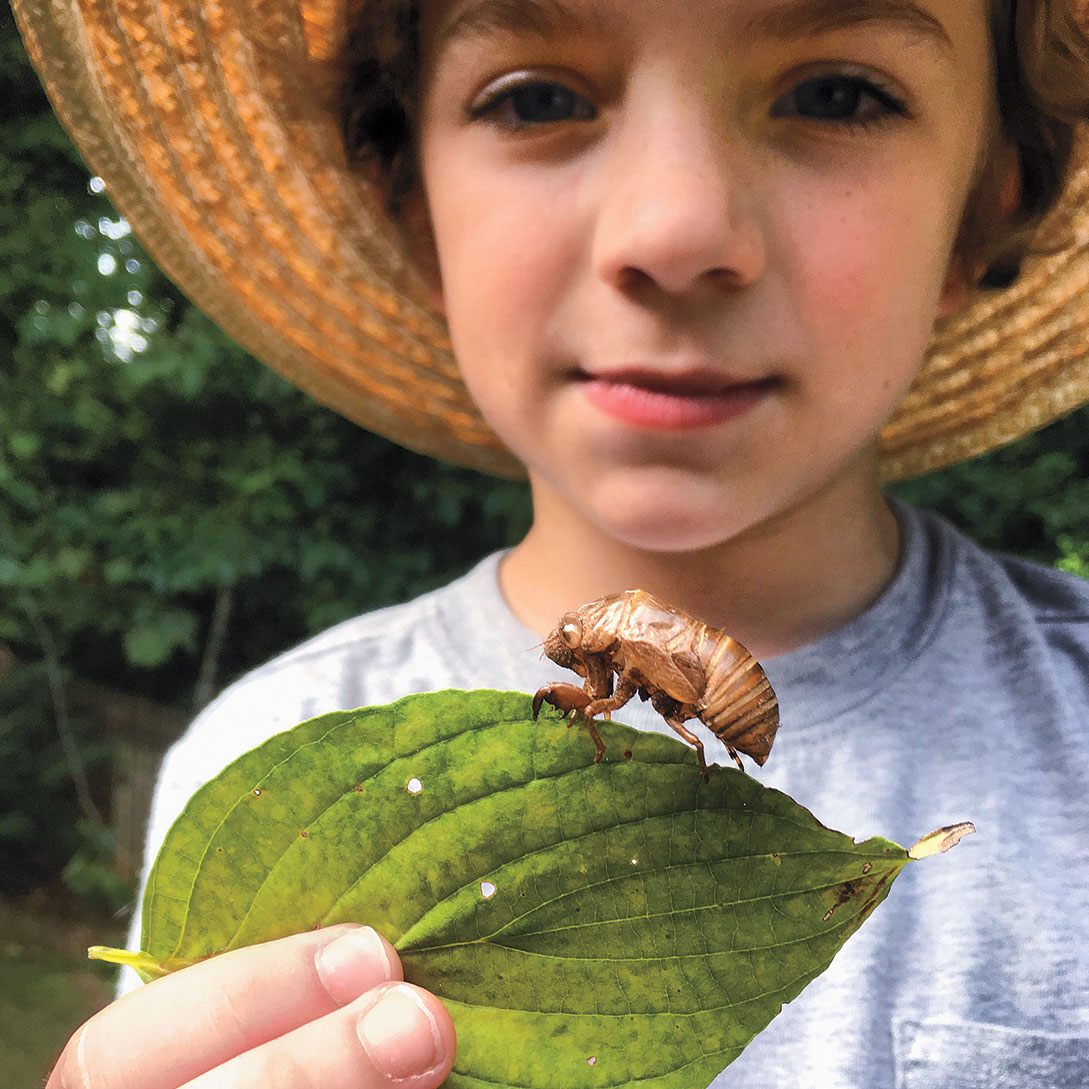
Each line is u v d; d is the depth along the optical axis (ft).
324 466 3.28
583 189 0.71
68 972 3.05
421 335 1.12
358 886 0.52
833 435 0.73
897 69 0.70
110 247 3.35
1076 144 0.90
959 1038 0.74
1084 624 0.93
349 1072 0.49
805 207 0.69
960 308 0.99
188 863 0.52
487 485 3.23
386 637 1.02
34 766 3.70
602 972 0.50
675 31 0.66
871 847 0.48
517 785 0.50
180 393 3.27
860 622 0.89
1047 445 2.78
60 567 3.37
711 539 0.73
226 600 3.50
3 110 3.33
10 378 3.49
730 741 0.51
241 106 0.98
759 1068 0.75
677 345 0.68
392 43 0.88
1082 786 0.82
